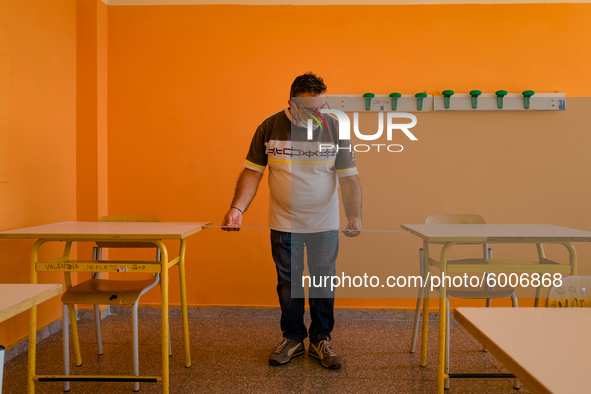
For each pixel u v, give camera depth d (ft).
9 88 6.30
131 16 8.41
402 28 8.18
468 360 6.18
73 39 8.01
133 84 8.41
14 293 2.70
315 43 8.27
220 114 8.38
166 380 4.82
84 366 5.91
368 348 6.70
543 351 1.81
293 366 5.97
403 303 8.01
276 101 8.32
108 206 8.45
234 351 6.55
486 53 8.05
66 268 4.90
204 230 8.41
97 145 8.11
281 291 6.20
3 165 6.17
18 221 6.51
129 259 8.47
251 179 6.34
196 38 8.38
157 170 8.41
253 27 8.32
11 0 6.33
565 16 7.95
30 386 4.80
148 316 8.37
